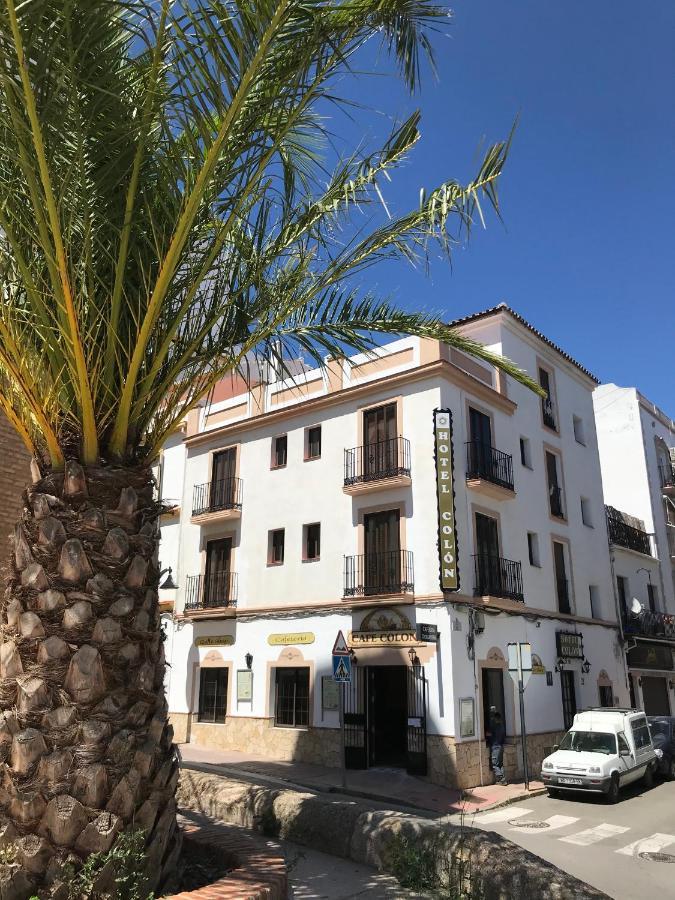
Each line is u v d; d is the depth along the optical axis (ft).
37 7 10.24
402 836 17.79
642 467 99.55
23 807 12.30
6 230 13.01
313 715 56.90
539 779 54.34
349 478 58.39
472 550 54.65
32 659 13.11
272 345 19.35
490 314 67.51
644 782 51.60
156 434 16.14
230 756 58.90
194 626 69.46
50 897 11.87
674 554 100.58
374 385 59.72
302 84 13.09
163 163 13.85
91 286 14.05
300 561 61.87
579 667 67.36
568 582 69.62
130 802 13.03
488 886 15.44
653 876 26.71
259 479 67.92
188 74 12.04
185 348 16.37
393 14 12.69
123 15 11.85
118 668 13.44
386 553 55.72
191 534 73.05
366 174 18.01
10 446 30.50
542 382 73.82
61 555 13.46
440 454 53.57
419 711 50.37
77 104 11.91
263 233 17.99
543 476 69.05
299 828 20.29
